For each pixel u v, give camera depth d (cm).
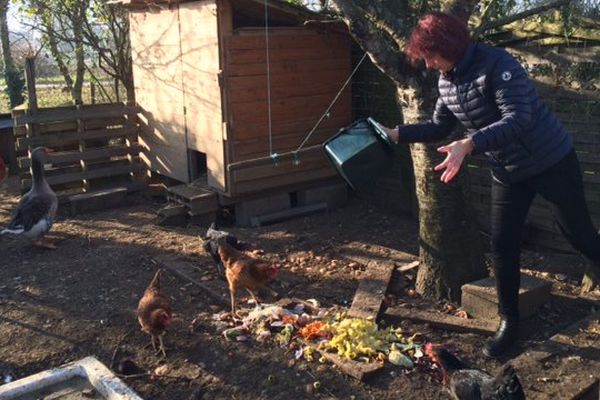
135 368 423
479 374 345
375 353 420
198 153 835
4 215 810
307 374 409
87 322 495
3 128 1018
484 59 361
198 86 756
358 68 802
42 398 394
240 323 478
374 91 791
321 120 779
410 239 675
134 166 887
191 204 743
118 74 1133
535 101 373
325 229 719
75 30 1108
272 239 681
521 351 433
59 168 830
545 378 387
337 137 446
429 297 515
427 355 420
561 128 389
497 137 337
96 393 399
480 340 449
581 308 494
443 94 392
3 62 1441
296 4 731
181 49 775
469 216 498
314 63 770
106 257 633
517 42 613
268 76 739
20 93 1320
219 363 429
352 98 817
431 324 469
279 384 401
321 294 530
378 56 468
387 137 428
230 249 493
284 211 784
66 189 862
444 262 502
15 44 1385
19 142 809
